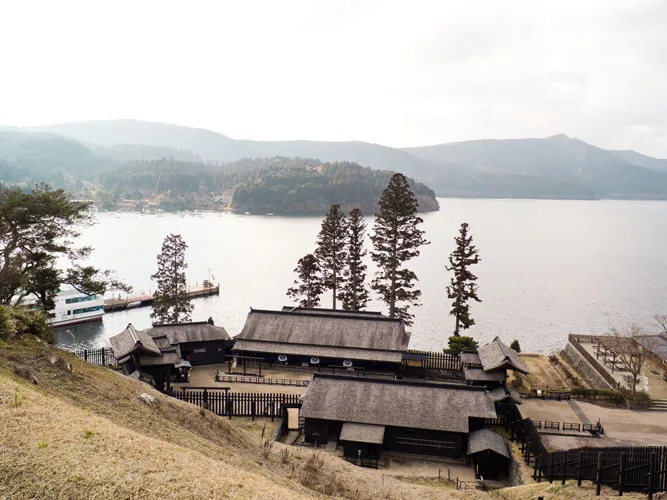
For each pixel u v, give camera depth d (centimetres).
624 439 4412
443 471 4091
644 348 6069
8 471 1513
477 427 4391
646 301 13112
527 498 2812
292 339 6662
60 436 1783
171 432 2472
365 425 4309
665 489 2236
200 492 1641
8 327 2680
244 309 12031
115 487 1531
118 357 5306
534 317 11588
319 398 4550
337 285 8675
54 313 10188
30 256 4691
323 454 3416
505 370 5244
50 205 4459
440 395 4512
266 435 4378
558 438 4316
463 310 7531
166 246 8700
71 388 2483
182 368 5962
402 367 6344
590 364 6881
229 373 6291
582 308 12388
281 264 17600
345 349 6438
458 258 7525
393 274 8031
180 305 8775
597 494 2505
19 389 2095
